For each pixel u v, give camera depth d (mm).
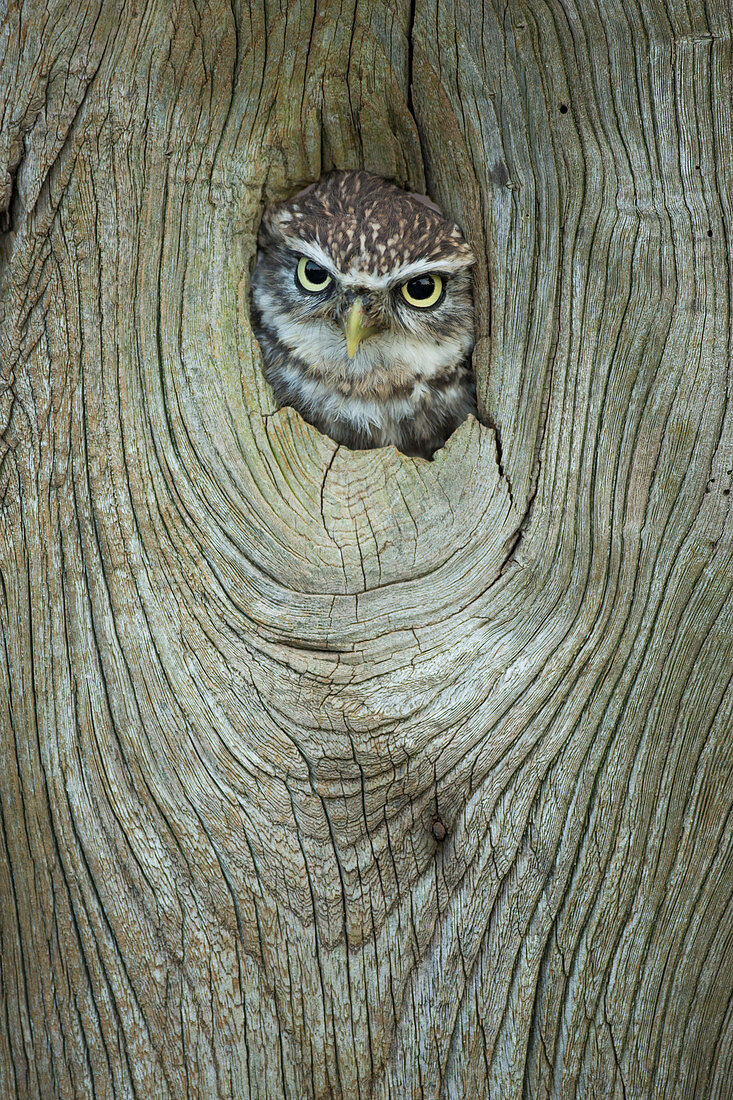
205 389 5922
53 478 5883
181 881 5746
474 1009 5664
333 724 5645
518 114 5922
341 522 5844
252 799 5711
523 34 5758
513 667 5789
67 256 5809
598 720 5844
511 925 5703
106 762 5836
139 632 5824
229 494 5867
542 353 6047
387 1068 5664
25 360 5863
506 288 6148
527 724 5785
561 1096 5719
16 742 5922
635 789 5855
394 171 6695
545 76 5809
